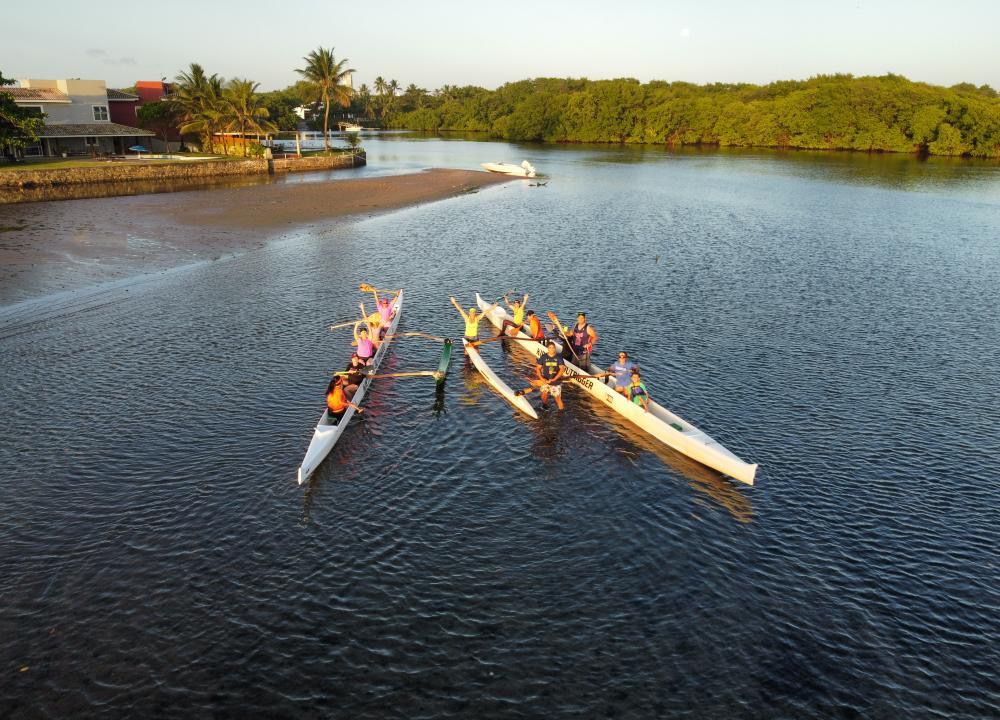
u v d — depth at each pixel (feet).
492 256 122.93
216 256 116.78
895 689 32.83
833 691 32.65
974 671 33.99
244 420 58.13
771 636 35.91
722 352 75.36
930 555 42.55
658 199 205.77
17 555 41.22
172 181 211.61
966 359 74.59
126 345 74.54
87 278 100.42
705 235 147.13
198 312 86.28
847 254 128.77
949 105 359.66
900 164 325.21
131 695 31.96
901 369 71.41
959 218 172.35
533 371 71.46
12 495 47.19
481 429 58.23
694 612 37.50
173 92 309.83
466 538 43.68
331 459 52.60
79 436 55.06
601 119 472.85
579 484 50.11
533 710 31.42
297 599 38.09
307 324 82.69
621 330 82.28
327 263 114.62
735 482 50.39
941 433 57.77
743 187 237.04
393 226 151.02
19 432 55.47
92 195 177.58
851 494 48.93
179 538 43.06
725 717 31.19
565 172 287.69
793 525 45.39
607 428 58.65
